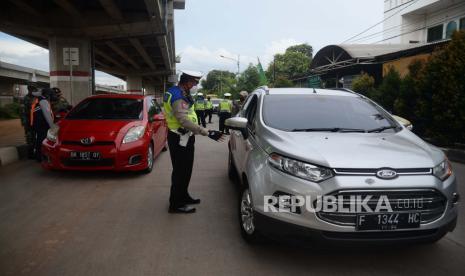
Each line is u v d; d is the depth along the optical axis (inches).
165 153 385.4
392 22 1167.6
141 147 265.6
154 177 273.1
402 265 136.9
